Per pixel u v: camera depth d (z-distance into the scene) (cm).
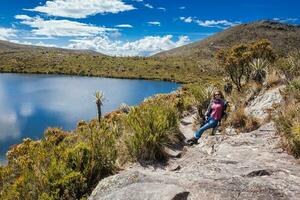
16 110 5406
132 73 15200
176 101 1440
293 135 624
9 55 17538
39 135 3691
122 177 502
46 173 560
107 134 694
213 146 781
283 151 642
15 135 3641
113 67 16250
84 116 5109
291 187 456
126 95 8169
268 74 1314
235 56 2144
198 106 1214
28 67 15338
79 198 538
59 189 520
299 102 826
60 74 14775
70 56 18375
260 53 2138
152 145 695
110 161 615
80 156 598
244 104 1235
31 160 712
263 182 463
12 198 543
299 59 1288
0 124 4219
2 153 2814
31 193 542
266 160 594
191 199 437
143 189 445
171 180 489
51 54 18888
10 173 723
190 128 1130
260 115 1042
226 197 436
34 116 4941
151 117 762
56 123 4462
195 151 764
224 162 590
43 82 10788
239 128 964
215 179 482
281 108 870
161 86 11219
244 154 649
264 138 754
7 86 9100
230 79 2267
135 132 713
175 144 808
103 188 495
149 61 17850
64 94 7806
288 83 1084
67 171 567
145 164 671
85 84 10762
